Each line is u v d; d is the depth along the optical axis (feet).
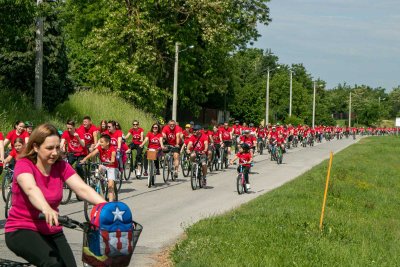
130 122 113.19
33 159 15.53
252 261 27.96
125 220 13.99
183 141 76.13
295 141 174.81
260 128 132.05
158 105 138.82
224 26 145.28
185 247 29.89
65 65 99.71
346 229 42.27
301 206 50.78
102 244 13.79
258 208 46.68
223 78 165.78
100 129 61.31
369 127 424.87
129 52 141.49
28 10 86.43
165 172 71.82
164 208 49.11
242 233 34.78
